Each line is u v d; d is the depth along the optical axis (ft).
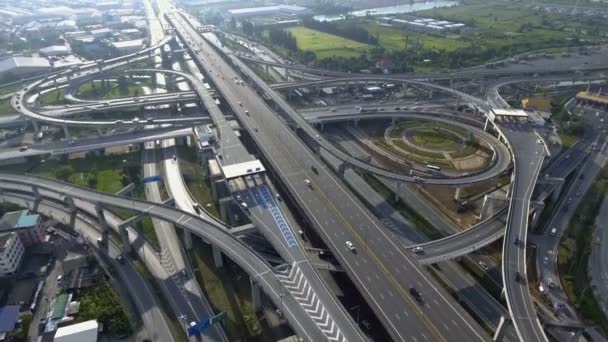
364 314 448.24
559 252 533.96
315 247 543.39
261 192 574.56
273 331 425.28
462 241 503.61
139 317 440.04
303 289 414.00
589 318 440.04
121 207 538.88
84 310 431.02
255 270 434.71
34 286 471.62
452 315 394.11
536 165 651.66
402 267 451.94
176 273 499.92
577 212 618.44
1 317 419.33
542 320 419.74
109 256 522.47
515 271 449.06
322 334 365.20
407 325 381.40
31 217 540.93
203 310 448.65
